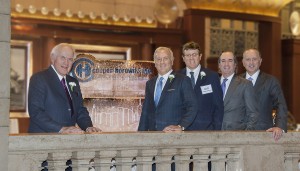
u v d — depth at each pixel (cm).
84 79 640
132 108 655
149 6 1426
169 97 570
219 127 601
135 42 1297
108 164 486
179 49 1354
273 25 1521
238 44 1512
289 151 599
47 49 1195
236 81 613
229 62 618
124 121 652
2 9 450
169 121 570
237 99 606
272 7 1501
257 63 642
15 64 1173
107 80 648
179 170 522
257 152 568
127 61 658
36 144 454
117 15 1321
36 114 521
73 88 557
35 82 535
